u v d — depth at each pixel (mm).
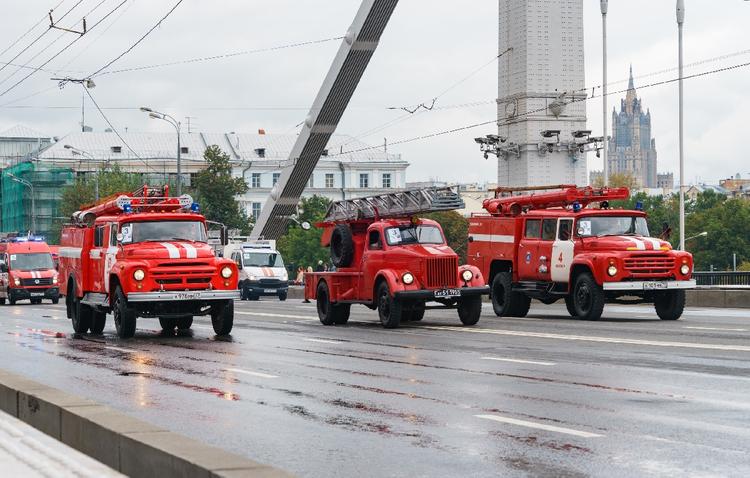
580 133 67875
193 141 149625
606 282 28109
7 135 159125
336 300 28672
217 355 19203
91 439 8773
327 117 70750
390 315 26281
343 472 8094
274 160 149625
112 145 143250
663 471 7809
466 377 14430
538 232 30812
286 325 29000
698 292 38031
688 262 28469
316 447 9227
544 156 68500
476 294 26500
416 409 11414
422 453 8789
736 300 36562
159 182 134750
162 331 26953
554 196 31031
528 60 68312
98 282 25750
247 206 148750
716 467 7922
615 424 10016
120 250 24484
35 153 145750
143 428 8305
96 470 8227
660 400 11633
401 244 26875
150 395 13320
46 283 55594
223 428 10438
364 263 27766
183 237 25016
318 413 11320
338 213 30000
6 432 10438
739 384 13000
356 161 154000
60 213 116688
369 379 14555
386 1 60594
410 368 15930
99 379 15422
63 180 128500
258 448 9242
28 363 18328
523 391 12703
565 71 68812
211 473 6355
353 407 11719
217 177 115000
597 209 29719
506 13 70312
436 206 26438
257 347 20938
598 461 8234
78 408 9602
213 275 24016
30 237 57719
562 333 22922
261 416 11219
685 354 17125
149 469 7438
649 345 19047
